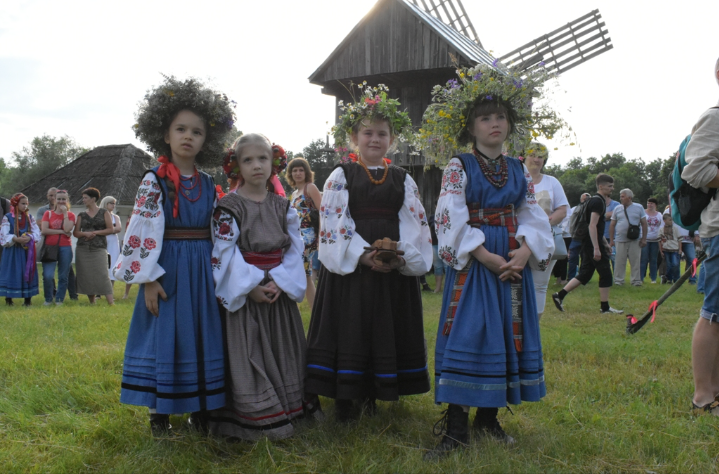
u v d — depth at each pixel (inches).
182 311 117.1
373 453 110.8
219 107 127.0
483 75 126.3
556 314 297.7
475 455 107.3
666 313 300.2
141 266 114.3
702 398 138.2
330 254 126.8
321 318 130.3
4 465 104.3
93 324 246.7
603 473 104.8
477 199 119.0
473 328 112.8
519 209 122.2
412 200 133.7
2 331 226.8
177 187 120.4
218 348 119.7
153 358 116.3
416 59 625.3
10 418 128.7
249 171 126.8
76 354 182.1
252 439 117.6
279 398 121.9
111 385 151.6
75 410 136.4
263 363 122.0
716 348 137.0
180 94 122.0
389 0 631.8
